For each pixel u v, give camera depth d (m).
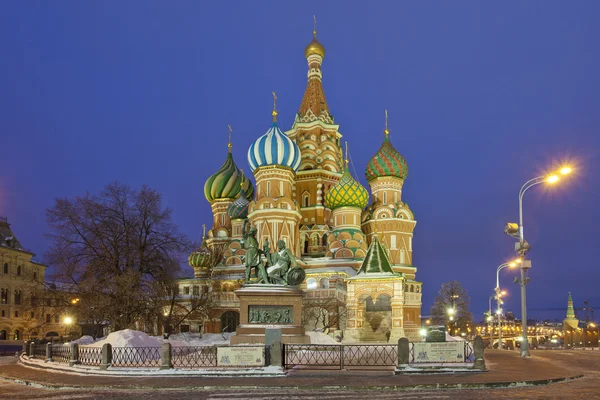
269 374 22.72
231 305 74.38
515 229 36.66
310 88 95.88
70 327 88.94
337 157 92.56
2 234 87.44
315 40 97.88
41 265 95.56
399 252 81.25
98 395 18.70
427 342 24.69
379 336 56.81
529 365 28.11
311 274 72.06
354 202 80.44
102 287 47.97
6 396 18.92
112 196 52.47
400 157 87.50
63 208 50.62
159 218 53.03
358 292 48.81
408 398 17.14
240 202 89.25
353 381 20.72
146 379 22.22
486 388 19.64
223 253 85.81
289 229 74.75
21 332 87.06
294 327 34.47
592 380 22.33
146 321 51.38
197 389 19.91
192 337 54.38
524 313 37.03
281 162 76.44
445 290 104.06
